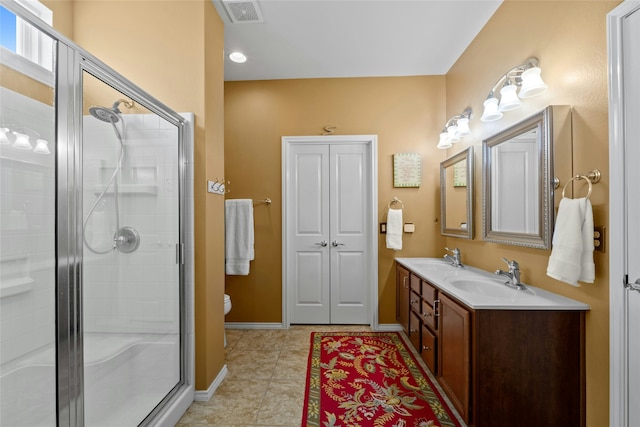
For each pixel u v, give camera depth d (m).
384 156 3.12
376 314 3.09
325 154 3.21
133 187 1.61
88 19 1.98
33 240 1.19
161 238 1.78
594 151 1.38
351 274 3.22
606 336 1.32
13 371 1.21
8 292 1.20
